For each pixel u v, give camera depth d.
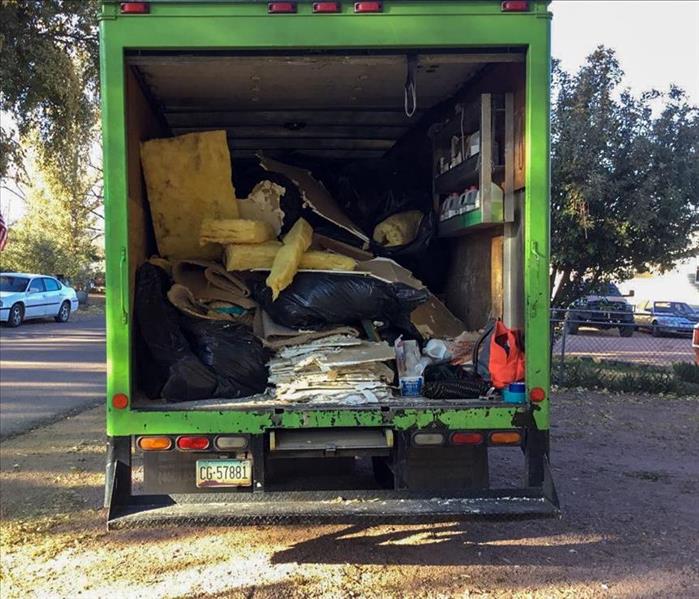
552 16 3.91
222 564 4.48
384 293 4.56
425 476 4.26
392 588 4.13
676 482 6.27
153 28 3.79
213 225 4.64
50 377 11.95
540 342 4.00
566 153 11.48
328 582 4.21
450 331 5.29
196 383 4.10
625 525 5.19
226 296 4.66
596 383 11.05
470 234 5.41
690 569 4.42
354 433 4.04
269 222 5.34
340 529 5.11
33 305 23.61
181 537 4.94
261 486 3.97
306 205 5.62
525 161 4.05
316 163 7.15
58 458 6.85
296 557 4.60
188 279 4.77
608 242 11.90
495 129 4.42
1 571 4.35
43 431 7.95
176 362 4.13
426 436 3.98
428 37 3.86
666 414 9.23
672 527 5.15
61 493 5.82
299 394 4.06
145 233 4.63
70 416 8.76
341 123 6.28
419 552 4.69
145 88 4.87
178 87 5.03
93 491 5.88
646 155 11.51
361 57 3.97
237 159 7.10
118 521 3.71
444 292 6.09
